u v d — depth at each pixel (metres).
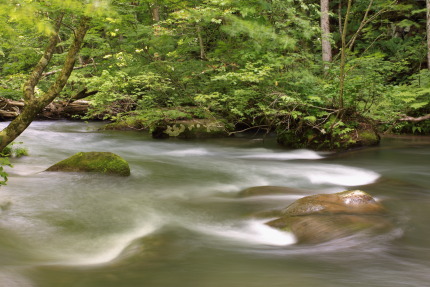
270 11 11.03
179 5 10.30
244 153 10.20
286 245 3.91
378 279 3.01
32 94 3.99
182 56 12.00
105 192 5.97
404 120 10.77
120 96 11.15
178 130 12.74
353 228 4.12
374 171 7.71
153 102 11.60
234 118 12.27
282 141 11.30
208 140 12.38
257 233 4.33
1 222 4.43
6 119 14.79
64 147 10.57
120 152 10.15
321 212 4.53
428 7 14.91
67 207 5.15
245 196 5.86
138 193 6.02
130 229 4.45
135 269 3.25
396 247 3.72
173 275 3.12
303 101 9.49
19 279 2.95
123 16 9.58
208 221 4.76
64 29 13.43
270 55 10.28
